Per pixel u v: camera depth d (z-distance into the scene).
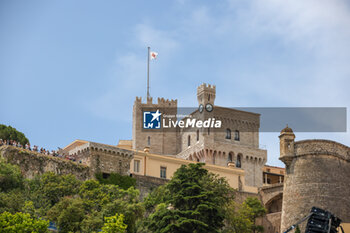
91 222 84.81
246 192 119.19
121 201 91.38
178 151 150.62
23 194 91.50
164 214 88.06
